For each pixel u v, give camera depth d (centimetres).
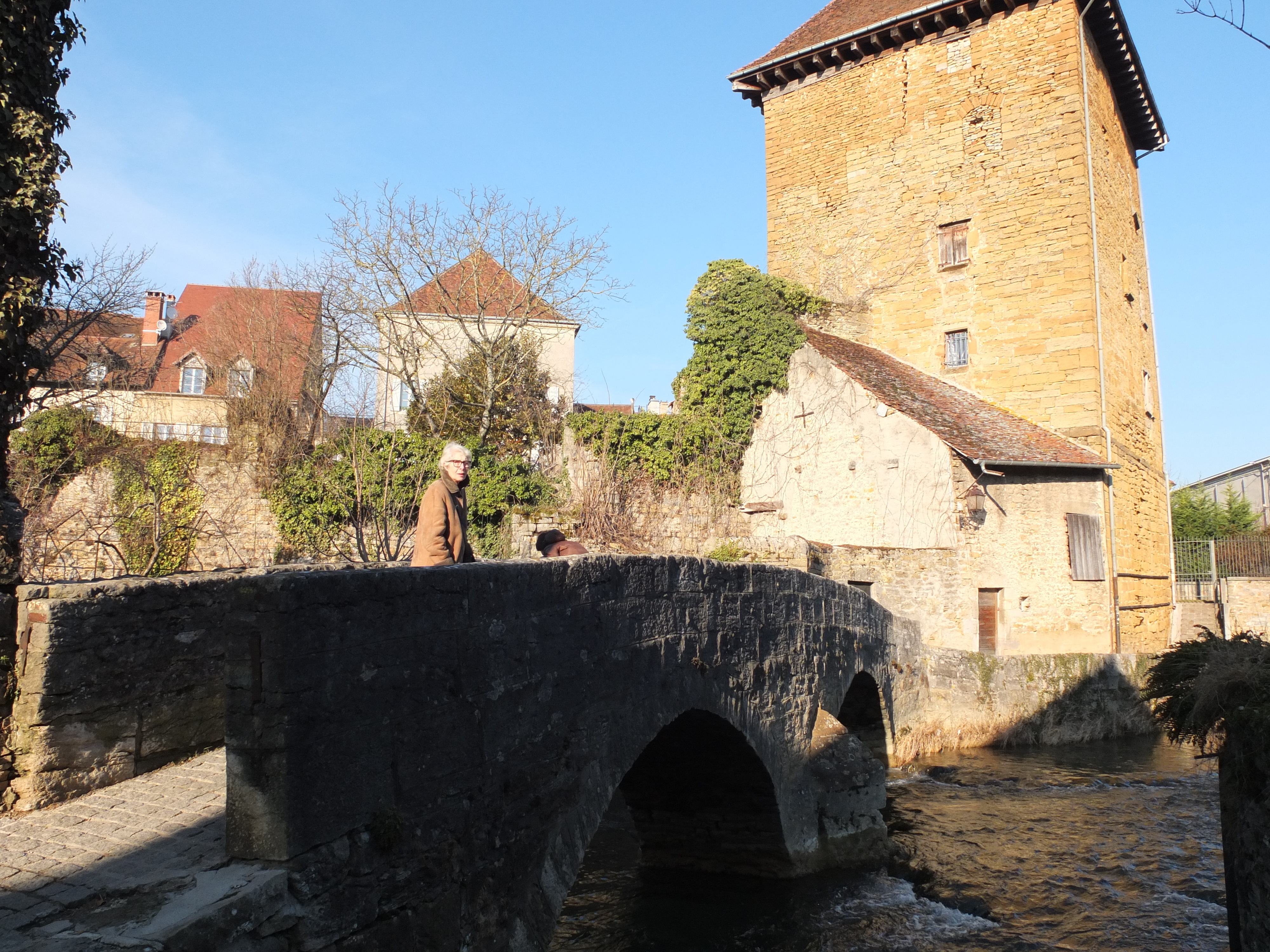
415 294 2475
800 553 1580
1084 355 2155
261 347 2656
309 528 1736
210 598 578
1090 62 2312
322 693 384
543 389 2361
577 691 584
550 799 546
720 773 920
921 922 828
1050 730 1614
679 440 2058
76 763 473
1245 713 491
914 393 2098
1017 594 1883
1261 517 3894
